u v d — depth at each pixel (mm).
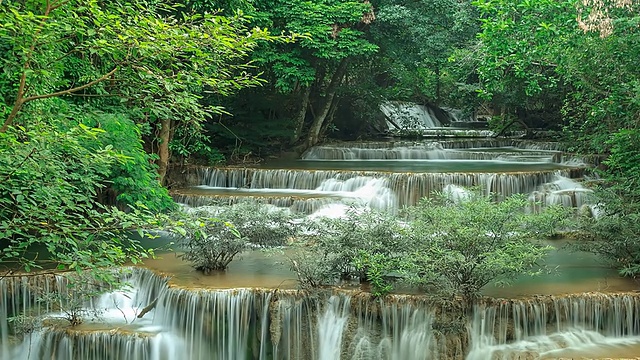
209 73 7574
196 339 10016
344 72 25656
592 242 12516
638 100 11406
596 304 9781
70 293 10555
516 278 10344
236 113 23812
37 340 9945
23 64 6281
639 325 9797
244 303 9938
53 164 6910
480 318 9438
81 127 6285
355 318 9719
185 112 7137
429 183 16797
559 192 15961
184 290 10188
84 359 9742
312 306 9883
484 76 13602
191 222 6992
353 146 25422
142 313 10539
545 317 9633
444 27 24828
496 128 32688
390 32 24156
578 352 9086
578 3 11922
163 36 6129
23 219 7305
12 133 6637
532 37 12312
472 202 10758
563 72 13586
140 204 6949
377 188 17250
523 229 10789
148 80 6688
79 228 6891
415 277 9344
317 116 25812
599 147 14875
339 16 21391
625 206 11820
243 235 11664
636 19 11203
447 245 9852
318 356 9828
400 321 9547
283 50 22047
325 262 10328
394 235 10672
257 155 24172
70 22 6426
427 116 38281
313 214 15766
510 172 17406
